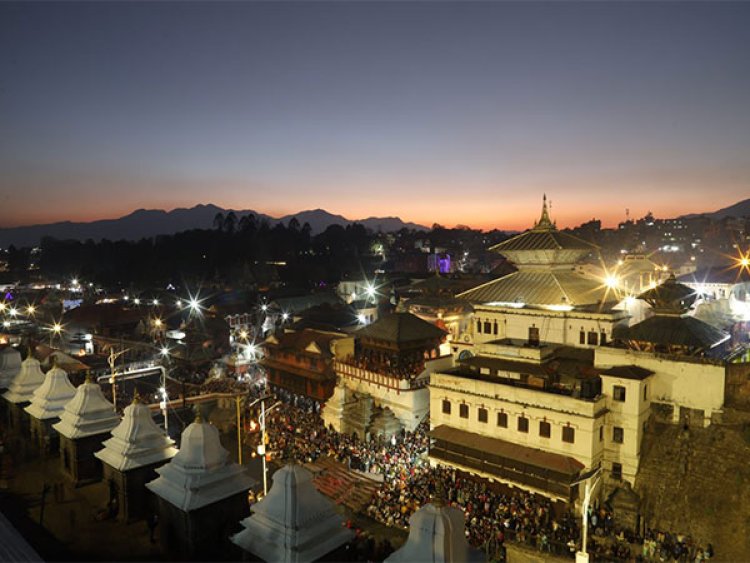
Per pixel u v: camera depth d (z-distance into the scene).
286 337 83.94
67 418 19.22
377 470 51.59
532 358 49.72
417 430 59.41
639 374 42.97
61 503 17.22
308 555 12.93
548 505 42.56
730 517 36.56
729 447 39.72
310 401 73.94
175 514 14.60
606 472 43.53
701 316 62.44
